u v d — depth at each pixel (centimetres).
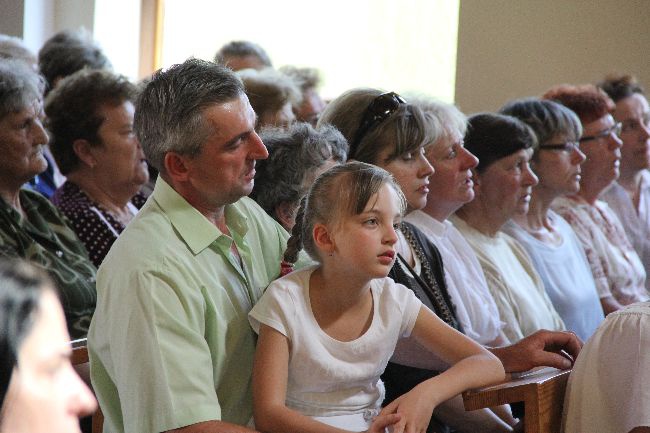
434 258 497
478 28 986
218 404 334
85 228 563
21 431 154
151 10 1076
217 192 359
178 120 351
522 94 980
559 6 964
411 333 378
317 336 352
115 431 354
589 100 761
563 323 627
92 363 356
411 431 336
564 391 406
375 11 1035
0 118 488
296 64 1064
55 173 736
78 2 1026
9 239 485
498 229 610
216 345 350
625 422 378
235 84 360
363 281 352
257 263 389
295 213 428
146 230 350
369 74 1043
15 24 985
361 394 362
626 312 387
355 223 346
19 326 154
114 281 339
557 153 661
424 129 481
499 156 591
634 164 849
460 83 997
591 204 775
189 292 340
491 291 573
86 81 575
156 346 327
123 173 578
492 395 368
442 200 538
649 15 942
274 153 441
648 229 852
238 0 1074
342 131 490
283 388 343
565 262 666
